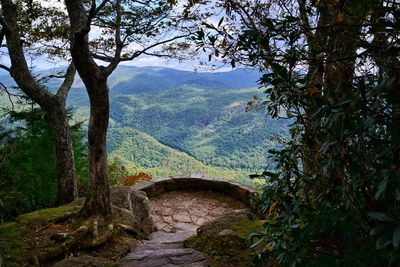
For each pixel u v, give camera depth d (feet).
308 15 5.75
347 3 4.58
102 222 17.89
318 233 5.44
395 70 4.17
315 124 5.09
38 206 31.58
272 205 6.46
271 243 5.62
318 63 5.46
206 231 16.16
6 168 29.96
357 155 4.49
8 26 27.22
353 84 4.57
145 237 20.29
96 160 18.22
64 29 26.48
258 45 5.41
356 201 4.62
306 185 6.41
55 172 32.83
